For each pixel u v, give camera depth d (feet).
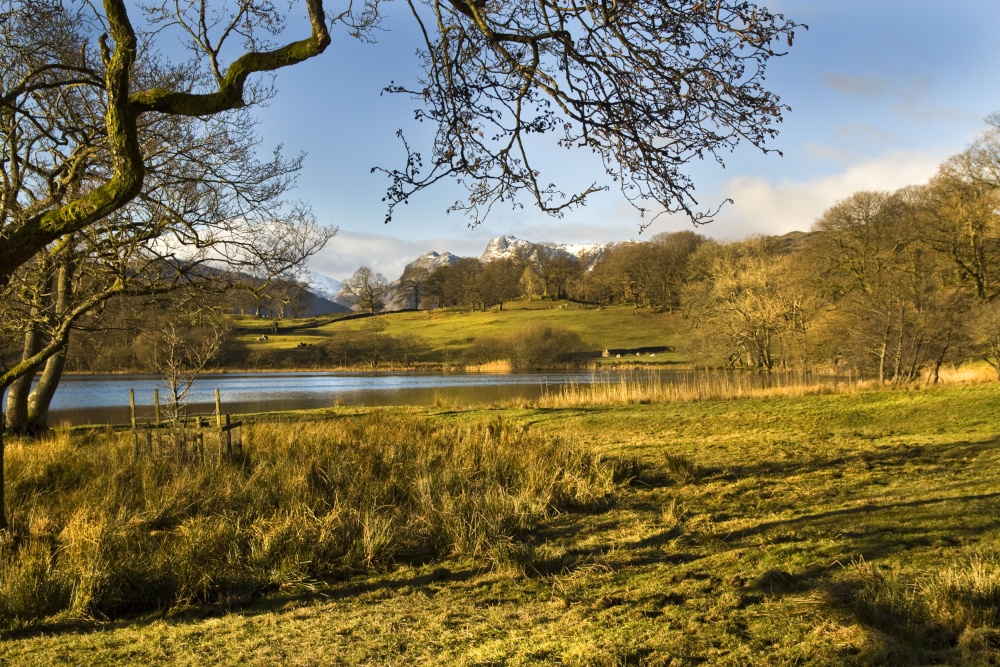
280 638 14.64
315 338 251.19
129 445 38.65
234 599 17.78
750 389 82.43
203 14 19.66
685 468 33.17
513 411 72.18
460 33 16.33
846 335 106.01
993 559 14.58
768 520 22.26
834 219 146.30
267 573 19.36
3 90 28.19
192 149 35.14
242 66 13.82
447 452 37.55
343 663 12.98
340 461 32.78
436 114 16.75
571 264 379.14
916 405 57.36
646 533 22.27
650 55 15.23
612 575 17.94
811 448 39.40
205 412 85.46
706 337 146.10
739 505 25.44
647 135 15.98
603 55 15.81
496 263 383.04
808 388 77.92
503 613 15.53
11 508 24.72
